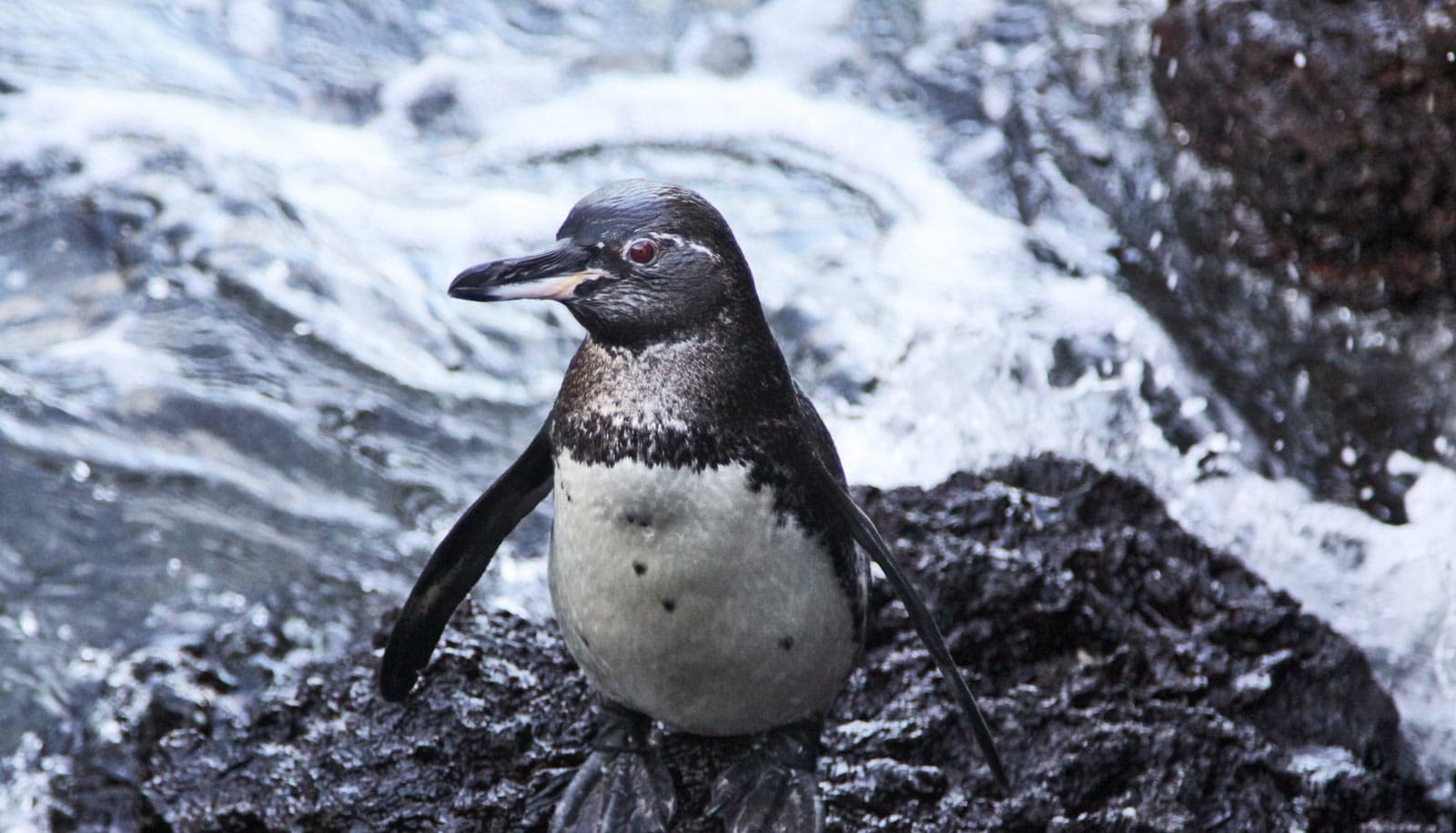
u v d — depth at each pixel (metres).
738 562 6.17
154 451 11.88
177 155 14.99
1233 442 12.20
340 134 16.09
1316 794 8.20
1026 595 8.47
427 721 7.84
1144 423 12.16
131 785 9.30
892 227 14.52
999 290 13.48
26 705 10.03
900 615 8.30
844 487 6.81
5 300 13.22
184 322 13.05
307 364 12.77
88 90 15.78
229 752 7.94
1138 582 9.03
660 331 6.12
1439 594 10.98
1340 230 13.11
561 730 7.80
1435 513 11.79
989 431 11.57
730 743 7.51
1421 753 9.86
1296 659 8.90
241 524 11.39
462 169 15.54
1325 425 12.47
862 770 7.59
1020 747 7.90
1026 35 16.91
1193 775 8.02
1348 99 12.62
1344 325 13.14
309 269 13.65
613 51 17.53
